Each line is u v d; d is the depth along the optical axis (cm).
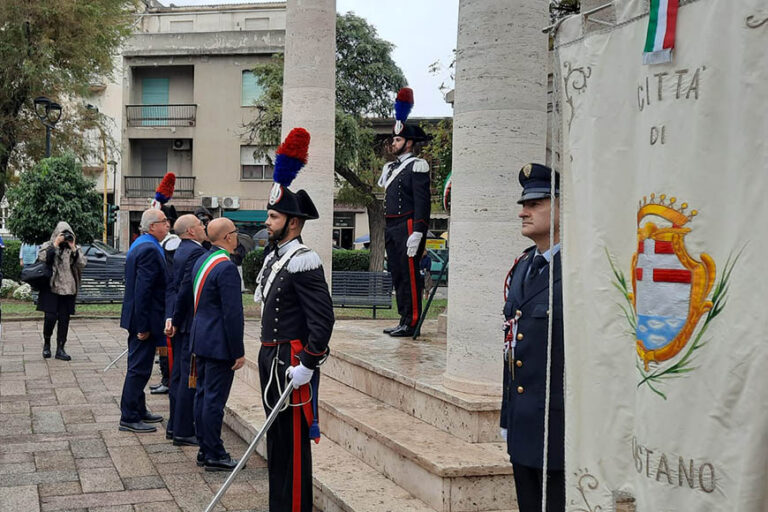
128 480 549
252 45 3219
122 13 2383
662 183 226
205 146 3278
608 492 251
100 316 1552
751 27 203
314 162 815
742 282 205
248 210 3275
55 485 533
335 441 578
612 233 250
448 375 518
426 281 1852
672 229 223
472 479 428
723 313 210
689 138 219
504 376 356
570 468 264
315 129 816
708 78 213
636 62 242
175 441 642
